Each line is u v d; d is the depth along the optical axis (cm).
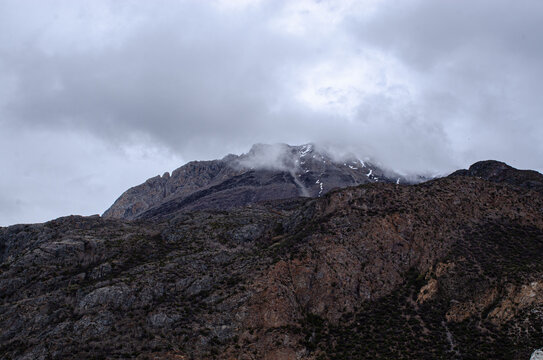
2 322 11238
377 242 13000
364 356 10100
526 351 9706
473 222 13775
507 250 12519
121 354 9938
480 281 11531
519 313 10606
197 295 11919
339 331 11025
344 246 12812
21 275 12938
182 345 10350
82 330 10688
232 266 12950
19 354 10300
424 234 13188
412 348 10231
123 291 11719
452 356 9956
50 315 11331
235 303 11225
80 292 11856
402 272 12519
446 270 12119
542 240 12888
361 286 12056
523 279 11050
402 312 11381
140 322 11000
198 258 13512
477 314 10962
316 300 11700
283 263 12300
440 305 11456
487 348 10038
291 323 11019
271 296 11350
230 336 10606
